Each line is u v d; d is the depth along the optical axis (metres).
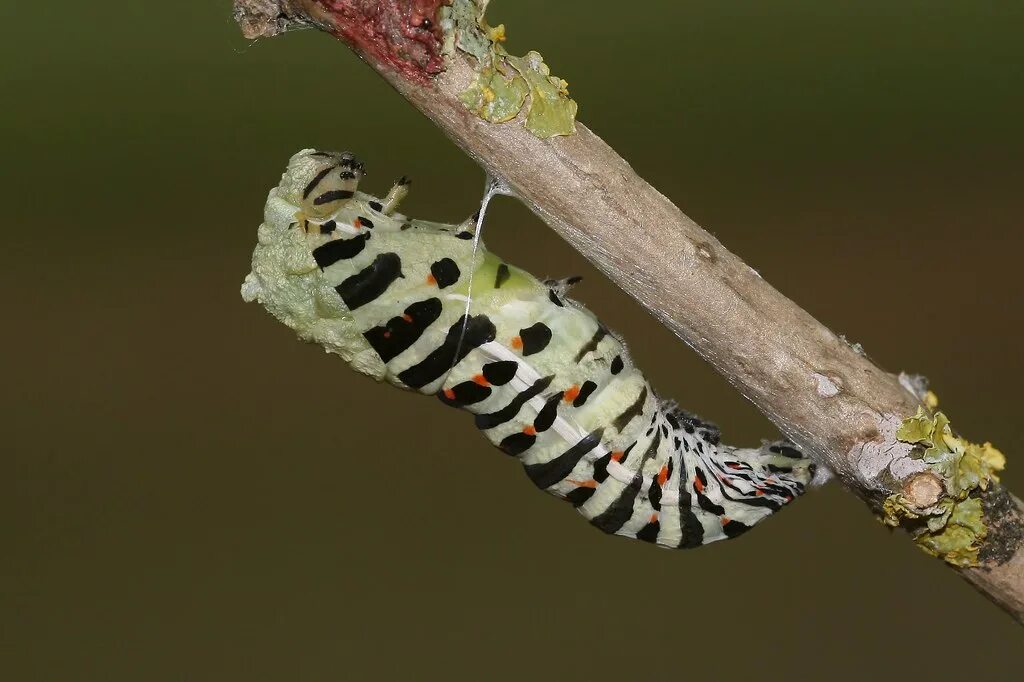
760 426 0.40
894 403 0.22
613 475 0.23
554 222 0.22
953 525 0.22
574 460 0.23
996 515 0.22
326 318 0.23
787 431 0.22
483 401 0.23
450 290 0.23
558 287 0.23
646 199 0.22
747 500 0.24
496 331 0.23
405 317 0.23
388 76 0.21
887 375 0.22
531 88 0.21
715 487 0.24
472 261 0.23
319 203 0.23
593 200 0.22
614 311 0.42
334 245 0.23
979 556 0.22
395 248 0.23
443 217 0.41
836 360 0.22
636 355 0.41
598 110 0.42
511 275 0.23
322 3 0.21
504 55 0.21
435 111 0.21
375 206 0.23
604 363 0.23
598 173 0.22
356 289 0.23
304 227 0.23
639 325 0.42
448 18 0.21
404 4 0.21
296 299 0.23
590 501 0.23
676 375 0.41
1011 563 0.22
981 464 0.22
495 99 0.21
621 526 0.24
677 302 0.22
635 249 0.22
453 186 0.41
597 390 0.23
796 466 0.24
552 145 0.21
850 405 0.22
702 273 0.22
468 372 0.23
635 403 0.23
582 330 0.23
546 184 0.22
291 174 0.23
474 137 0.21
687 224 0.22
